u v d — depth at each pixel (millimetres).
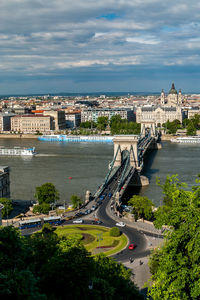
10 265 59156
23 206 188375
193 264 55094
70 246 70312
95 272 70812
